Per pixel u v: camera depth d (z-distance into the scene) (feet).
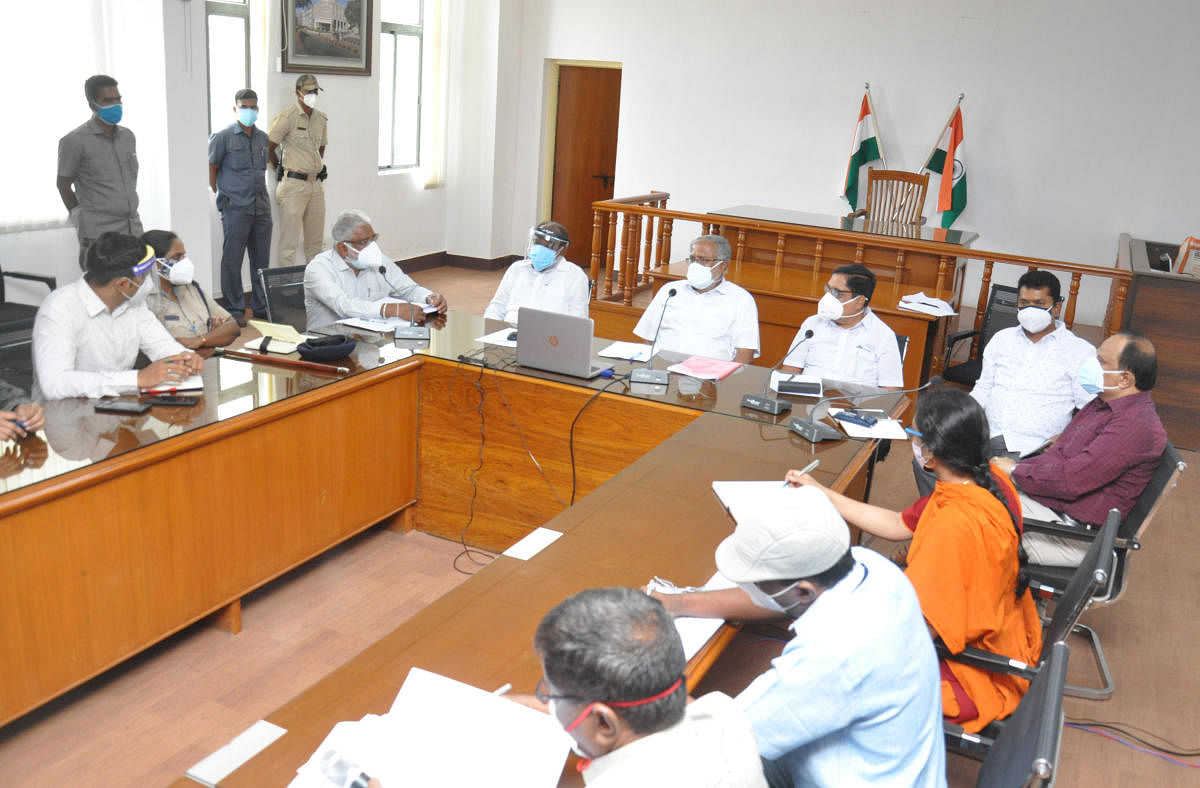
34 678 7.70
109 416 9.03
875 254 18.90
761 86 27.27
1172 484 8.86
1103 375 9.56
